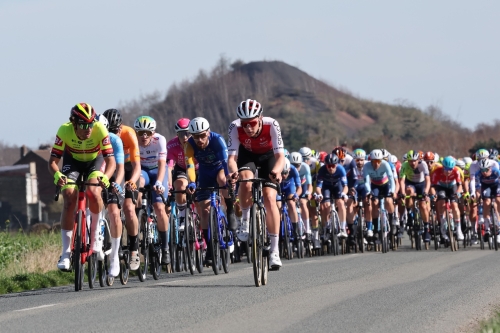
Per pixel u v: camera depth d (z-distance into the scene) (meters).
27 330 12.02
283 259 34.47
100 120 19.70
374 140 138.38
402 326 12.47
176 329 11.93
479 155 38.19
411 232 42.16
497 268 24.03
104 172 20.58
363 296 16.11
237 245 31.67
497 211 38.31
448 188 39.47
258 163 19.98
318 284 18.67
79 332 11.75
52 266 28.09
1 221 123.56
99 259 19.17
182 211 24.44
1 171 126.69
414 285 18.50
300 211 36.81
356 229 38.97
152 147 23.66
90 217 18.98
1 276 24.45
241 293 16.62
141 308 14.36
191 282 19.91
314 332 11.74
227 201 24.36
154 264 22.89
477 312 14.38
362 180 38.66
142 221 22.41
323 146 156.62
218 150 24.22
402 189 40.56
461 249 39.81
